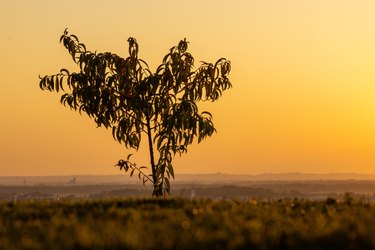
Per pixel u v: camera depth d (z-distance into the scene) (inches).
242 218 874.8
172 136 1660.9
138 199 1120.2
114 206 1021.8
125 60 1680.6
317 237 726.5
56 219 894.4
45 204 1074.7
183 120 1628.9
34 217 954.1
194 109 1635.1
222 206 1032.8
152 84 1647.4
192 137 1652.3
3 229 841.5
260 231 767.1
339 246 702.5
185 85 1700.3
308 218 908.0
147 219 894.4
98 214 957.2
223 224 826.8
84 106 1676.9
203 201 1092.5
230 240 714.2
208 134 1648.6
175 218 890.7
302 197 1157.1
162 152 1670.8
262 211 965.2
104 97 1657.2
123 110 1705.2
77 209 1013.2
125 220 894.4
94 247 697.6
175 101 1697.8
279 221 863.7
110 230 784.9
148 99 1688.0
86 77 1669.5
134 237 727.7
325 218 887.1
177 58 1688.0
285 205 1060.5
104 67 1670.8
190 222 854.5
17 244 735.7
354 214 913.5
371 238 697.6
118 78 1680.6
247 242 706.8
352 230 748.0
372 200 1102.4
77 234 761.0
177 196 1151.6
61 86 1670.8
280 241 714.2
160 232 780.0
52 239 748.0
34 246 711.7
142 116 1715.1
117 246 698.2
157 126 1699.1
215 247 693.3
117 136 1689.2
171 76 1669.5
